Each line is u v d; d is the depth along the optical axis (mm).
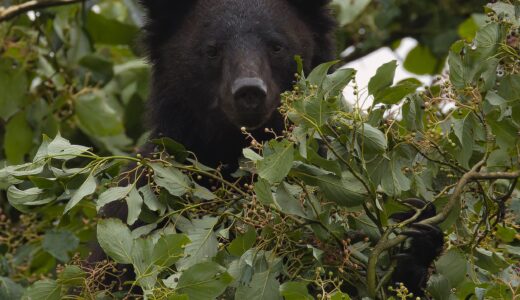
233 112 11320
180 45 12258
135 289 10836
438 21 16859
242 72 11352
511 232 9875
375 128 9117
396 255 9531
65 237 12438
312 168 9102
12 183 9836
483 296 8961
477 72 9484
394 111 9602
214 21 11906
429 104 9477
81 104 14773
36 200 9602
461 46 9539
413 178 9688
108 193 9375
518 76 9391
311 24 12562
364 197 9180
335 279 8969
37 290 9156
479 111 9453
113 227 8828
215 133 12047
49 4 13602
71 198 9484
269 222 9125
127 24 15945
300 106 8852
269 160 8750
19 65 14812
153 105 12664
